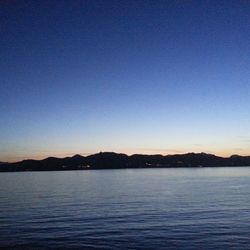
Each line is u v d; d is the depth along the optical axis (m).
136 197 51.97
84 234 24.12
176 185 81.81
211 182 92.88
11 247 20.81
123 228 26.11
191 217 30.84
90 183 100.38
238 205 39.41
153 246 20.52
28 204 44.09
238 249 19.44
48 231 25.34
